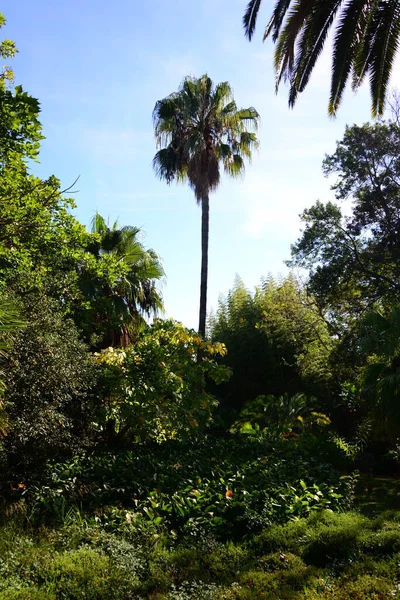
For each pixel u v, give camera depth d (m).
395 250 17.91
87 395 10.33
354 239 19.33
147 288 17.05
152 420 11.88
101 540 6.32
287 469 10.04
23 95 6.61
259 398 18.19
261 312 23.55
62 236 9.34
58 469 8.49
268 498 7.86
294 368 22.59
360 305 19.11
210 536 6.78
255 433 14.47
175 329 13.05
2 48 7.34
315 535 6.36
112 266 10.99
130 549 6.11
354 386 17.39
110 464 9.34
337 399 19.59
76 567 5.44
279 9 7.42
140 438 12.23
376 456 15.16
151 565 5.77
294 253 20.19
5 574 5.23
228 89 18.92
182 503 7.52
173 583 5.47
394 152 18.53
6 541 6.00
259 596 5.03
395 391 11.27
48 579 5.26
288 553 6.18
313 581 5.31
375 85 7.59
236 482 8.66
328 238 19.62
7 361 7.65
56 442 8.48
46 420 8.02
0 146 7.07
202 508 7.60
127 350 12.09
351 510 8.57
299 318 21.91
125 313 15.08
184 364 12.95
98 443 12.22
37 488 7.58
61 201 8.78
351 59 7.51
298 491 8.38
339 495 8.30
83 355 9.55
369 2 7.05
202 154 18.64
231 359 22.03
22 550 5.88
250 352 21.83
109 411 11.37
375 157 18.73
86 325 14.20
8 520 6.71
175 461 10.31
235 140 19.42
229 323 24.02
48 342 8.34
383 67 7.44
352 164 18.91
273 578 5.50
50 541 6.23
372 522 6.87
